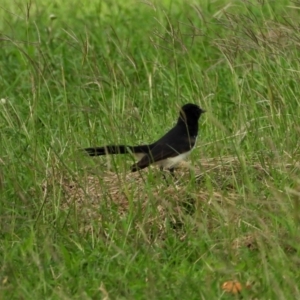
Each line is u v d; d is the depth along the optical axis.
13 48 34.25
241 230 19.17
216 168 22.30
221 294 16.55
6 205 20.97
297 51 26.25
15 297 16.92
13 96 30.48
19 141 24.28
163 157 21.38
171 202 20.53
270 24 28.08
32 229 19.19
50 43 33.75
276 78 25.80
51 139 24.73
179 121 22.25
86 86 28.98
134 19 37.50
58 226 19.88
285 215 18.94
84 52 26.80
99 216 20.36
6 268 17.67
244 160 21.55
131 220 19.72
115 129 24.47
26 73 31.67
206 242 18.64
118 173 22.34
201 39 32.66
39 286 17.19
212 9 37.31
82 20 36.56
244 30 26.84
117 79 29.06
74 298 16.80
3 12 40.53
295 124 23.44
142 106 28.11
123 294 16.73
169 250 19.05
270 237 18.05
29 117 25.92
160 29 35.53
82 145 24.58
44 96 29.80
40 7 40.56
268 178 21.64
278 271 16.95
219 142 23.75
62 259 18.69
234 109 27.11
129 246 18.78
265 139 22.92
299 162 21.48
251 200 19.53
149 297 16.25
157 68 30.02
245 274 17.30
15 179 21.47
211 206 20.08
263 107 24.48
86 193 20.86
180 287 16.91
